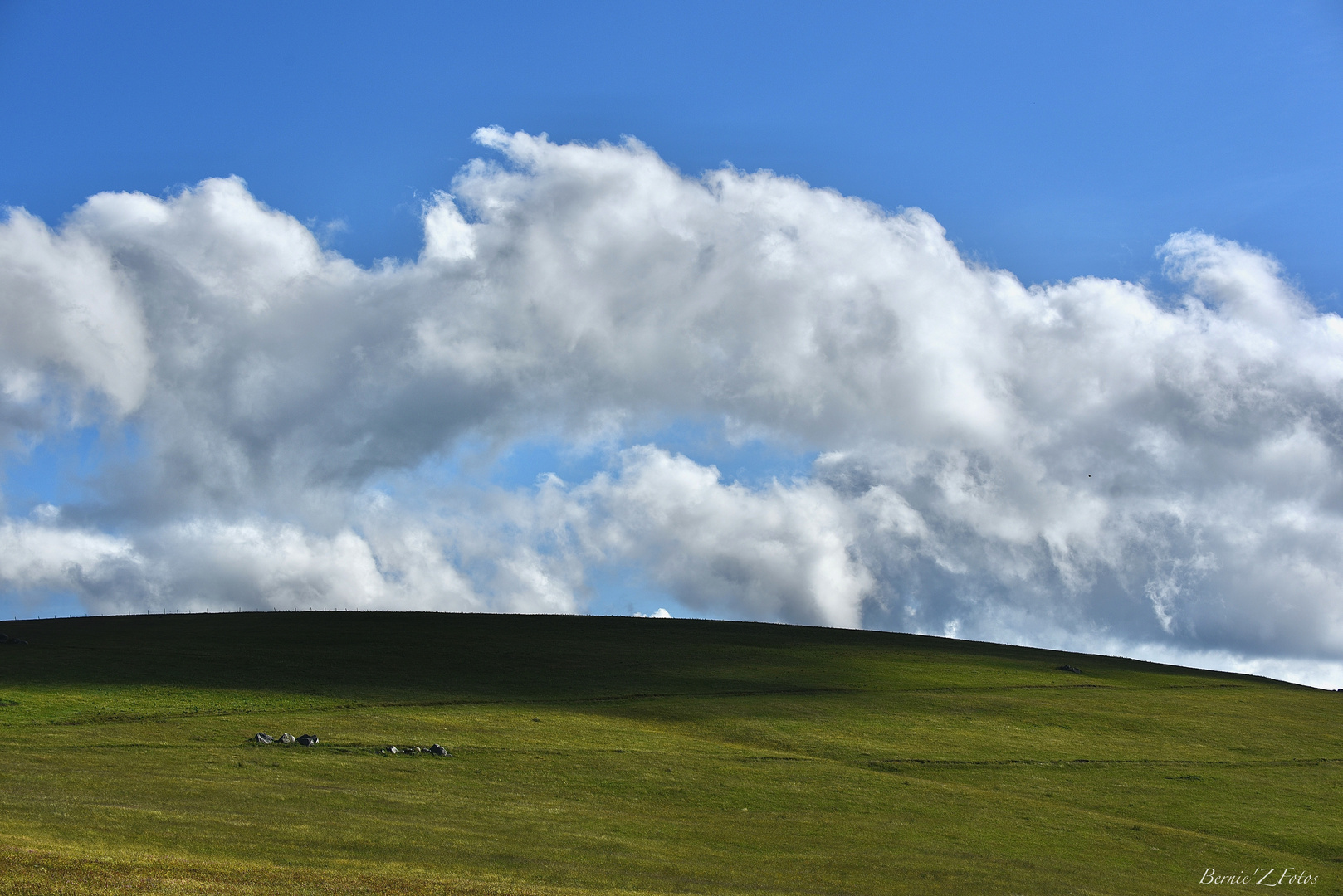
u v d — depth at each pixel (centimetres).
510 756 5844
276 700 7006
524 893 3453
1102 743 7488
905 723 7694
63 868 3089
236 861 3522
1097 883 4438
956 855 4644
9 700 6381
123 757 5178
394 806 4638
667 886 3816
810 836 4775
